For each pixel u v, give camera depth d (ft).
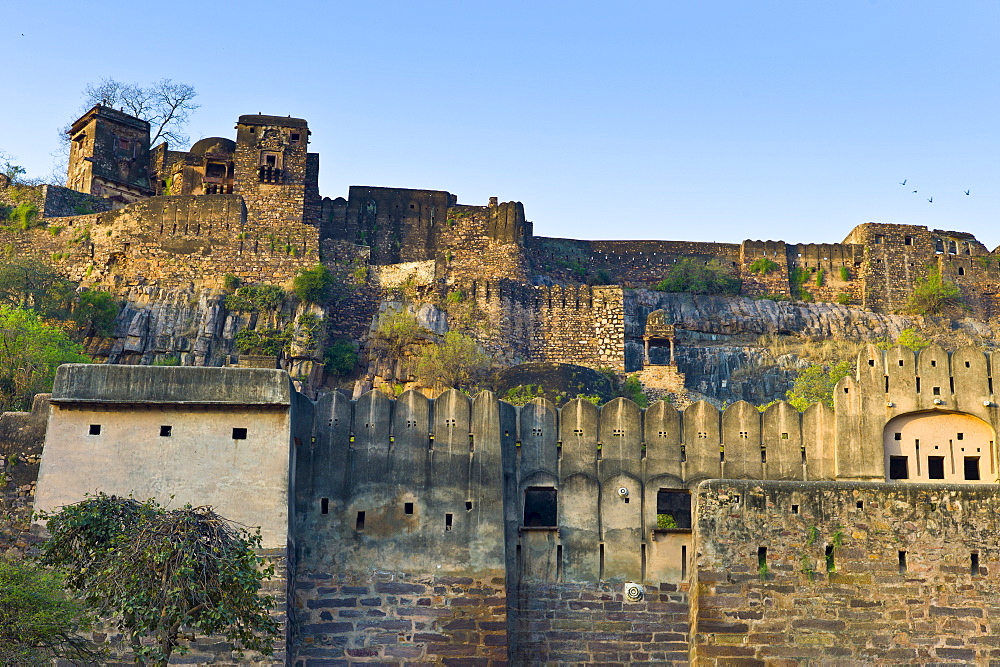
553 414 140.87
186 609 106.83
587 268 319.88
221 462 126.11
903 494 133.18
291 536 128.26
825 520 132.26
